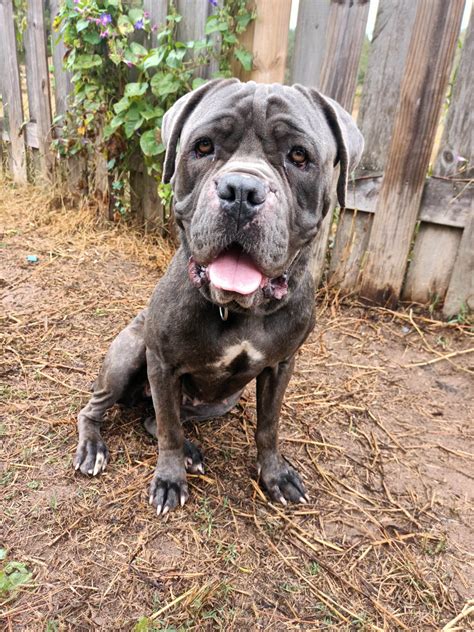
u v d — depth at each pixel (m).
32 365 1.38
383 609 0.86
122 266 1.96
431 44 1.52
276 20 1.70
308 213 0.90
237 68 1.84
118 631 0.78
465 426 1.33
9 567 0.84
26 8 2.34
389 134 1.66
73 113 2.25
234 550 0.93
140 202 2.23
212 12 1.82
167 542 0.94
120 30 1.90
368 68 1.63
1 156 2.81
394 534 1.01
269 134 0.84
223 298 0.81
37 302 1.67
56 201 2.41
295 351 1.04
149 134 1.93
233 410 1.33
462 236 1.65
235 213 0.75
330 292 1.87
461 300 1.71
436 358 1.59
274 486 1.06
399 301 1.81
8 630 0.77
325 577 0.91
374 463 1.19
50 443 1.13
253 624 0.82
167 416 1.02
